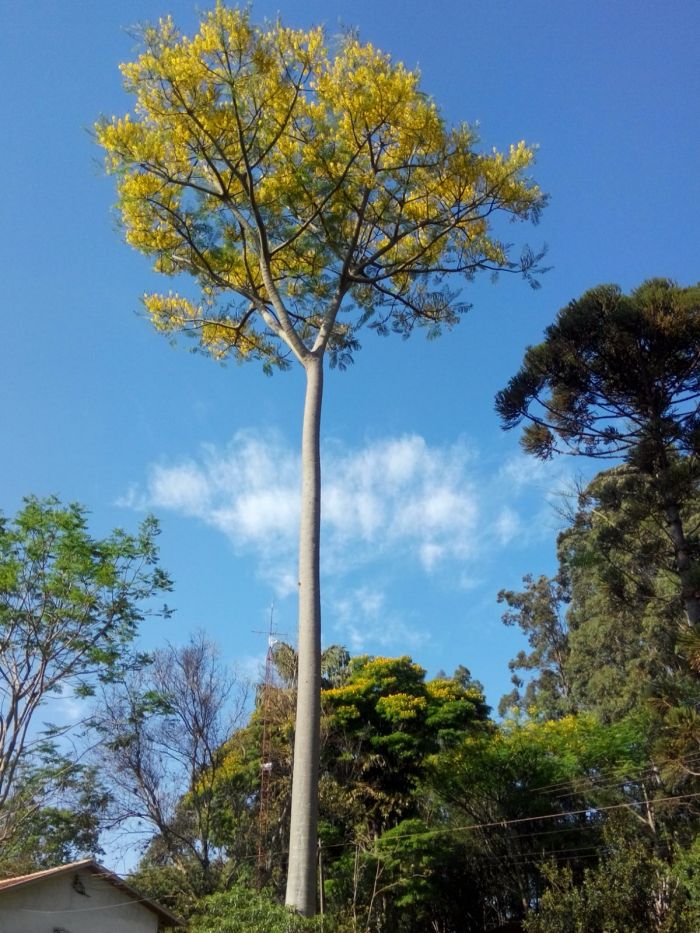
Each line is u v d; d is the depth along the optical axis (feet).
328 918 34.09
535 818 79.97
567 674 128.88
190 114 45.57
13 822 60.75
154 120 46.65
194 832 69.05
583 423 63.46
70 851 65.16
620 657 105.60
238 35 44.11
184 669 71.77
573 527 80.28
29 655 60.70
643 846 47.80
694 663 49.80
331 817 75.46
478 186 47.88
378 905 73.51
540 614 139.74
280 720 74.54
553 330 61.67
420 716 90.02
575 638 113.91
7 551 62.28
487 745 85.51
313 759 35.14
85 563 62.08
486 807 83.56
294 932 31.91
